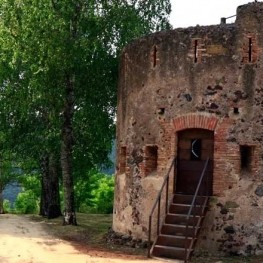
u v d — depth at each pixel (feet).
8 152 98.12
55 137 83.71
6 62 82.07
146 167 55.67
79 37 70.18
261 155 50.75
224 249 50.06
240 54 51.80
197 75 52.95
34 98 74.79
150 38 56.70
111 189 140.56
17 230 66.85
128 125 58.70
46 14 66.54
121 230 58.18
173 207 51.06
